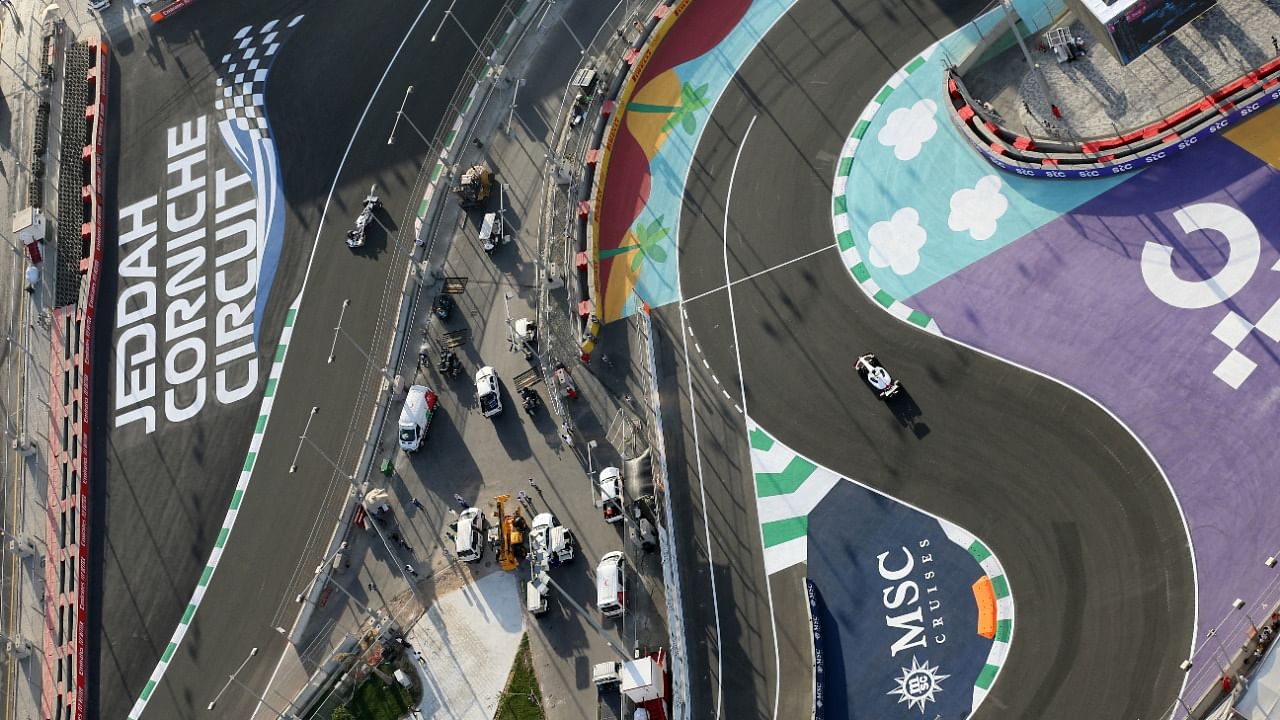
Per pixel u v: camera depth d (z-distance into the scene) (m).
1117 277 78.81
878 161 89.69
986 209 84.81
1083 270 80.00
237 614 90.50
